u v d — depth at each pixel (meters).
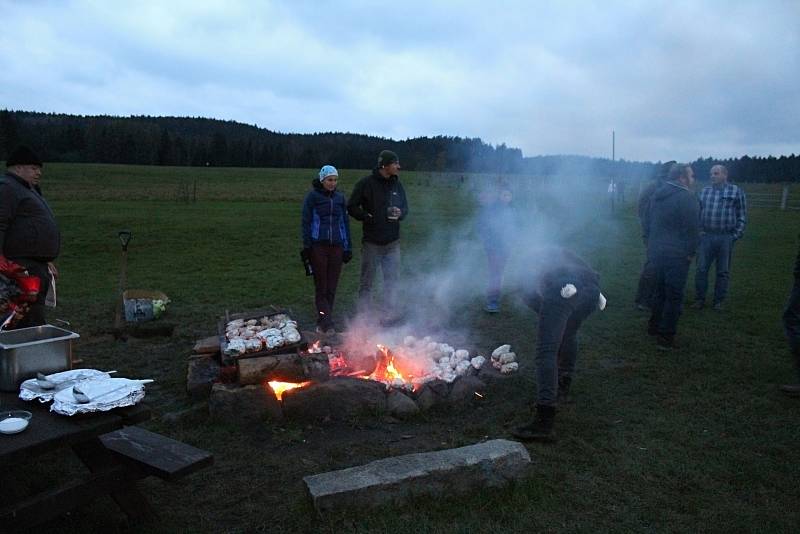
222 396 4.41
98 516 3.23
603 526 3.18
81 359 5.92
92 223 17.53
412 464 3.43
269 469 3.78
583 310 4.61
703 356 6.12
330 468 3.80
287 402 4.48
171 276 10.71
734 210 8.02
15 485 3.55
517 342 6.81
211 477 3.67
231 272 11.21
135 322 7.18
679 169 6.27
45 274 5.03
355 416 4.57
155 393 5.04
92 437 2.73
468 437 4.28
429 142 67.56
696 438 4.25
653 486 3.60
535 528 3.14
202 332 6.98
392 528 3.08
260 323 5.80
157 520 3.19
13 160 4.88
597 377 5.53
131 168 67.81
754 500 3.47
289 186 47.84
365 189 7.13
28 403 2.94
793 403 4.91
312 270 6.87
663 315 6.36
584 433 4.32
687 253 6.19
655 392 5.16
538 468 3.78
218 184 47.66
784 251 14.33
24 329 3.35
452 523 3.15
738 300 8.84
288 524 3.15
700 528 3.19
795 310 5.13
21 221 4.84
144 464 2.99
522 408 4.77
